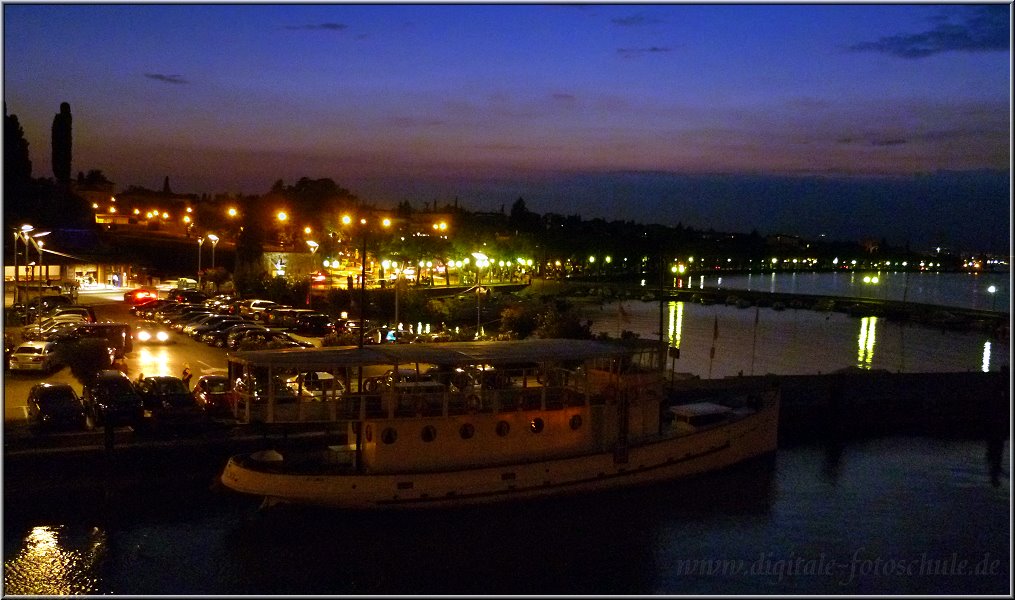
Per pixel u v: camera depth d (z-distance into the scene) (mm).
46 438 35844
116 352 55125
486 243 165875
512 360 33375
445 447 33562
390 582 29734
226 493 35750
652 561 31641
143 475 35906
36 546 31328
